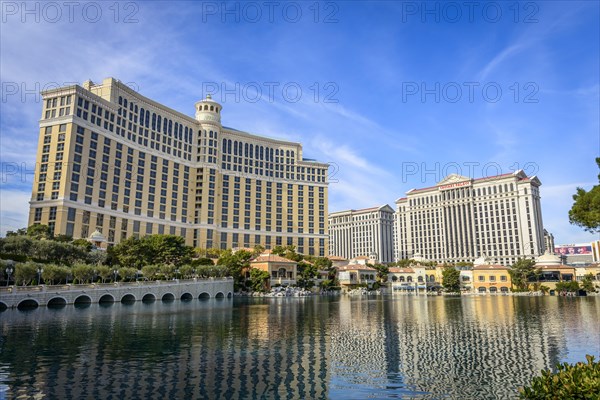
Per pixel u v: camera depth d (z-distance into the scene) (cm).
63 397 2147
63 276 7544
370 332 4322
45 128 14000
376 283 16675
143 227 16250
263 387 2356
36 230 12025
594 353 3278
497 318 5741
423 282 17388
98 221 14412
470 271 16388
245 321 5184
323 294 14125
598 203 2762
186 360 2950
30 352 3136
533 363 2952
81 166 13925
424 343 3688
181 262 12175
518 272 15350
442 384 2447
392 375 2623
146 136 16950
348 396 2227
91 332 4072
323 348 3431
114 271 8794
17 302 6288
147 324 4712
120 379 2462
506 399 2202
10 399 2109
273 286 13400
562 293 13850
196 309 6912
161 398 2153
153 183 16975
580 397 1059
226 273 12456
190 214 18538
